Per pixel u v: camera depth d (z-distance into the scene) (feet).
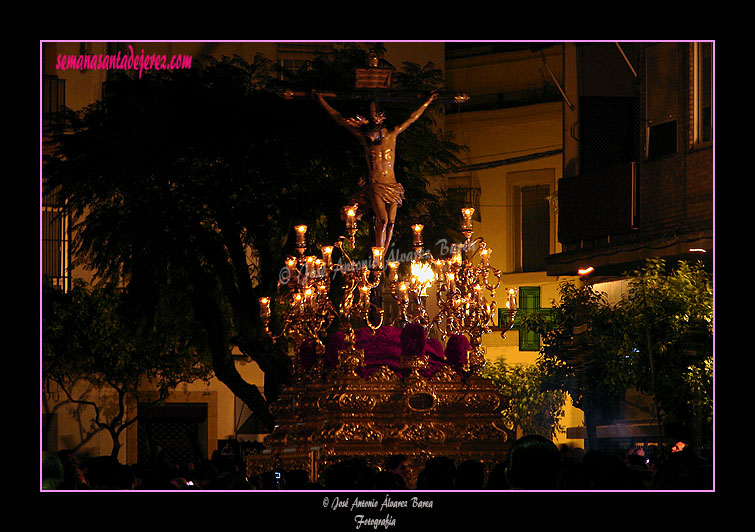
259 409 70.85
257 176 67.72
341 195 67.05
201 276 68.39
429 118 77.71
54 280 93.40
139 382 93.76
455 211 79.41
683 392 64.03
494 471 22.91
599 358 75.51
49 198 90.38
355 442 41.52
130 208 67.92
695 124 77.05
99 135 67.67
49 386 95.09
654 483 26.99
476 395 42.78
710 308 65.21
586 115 100.07
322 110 68.33
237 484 30.45
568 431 93.71
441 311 45.14
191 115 67.26
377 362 44.50
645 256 79.77
